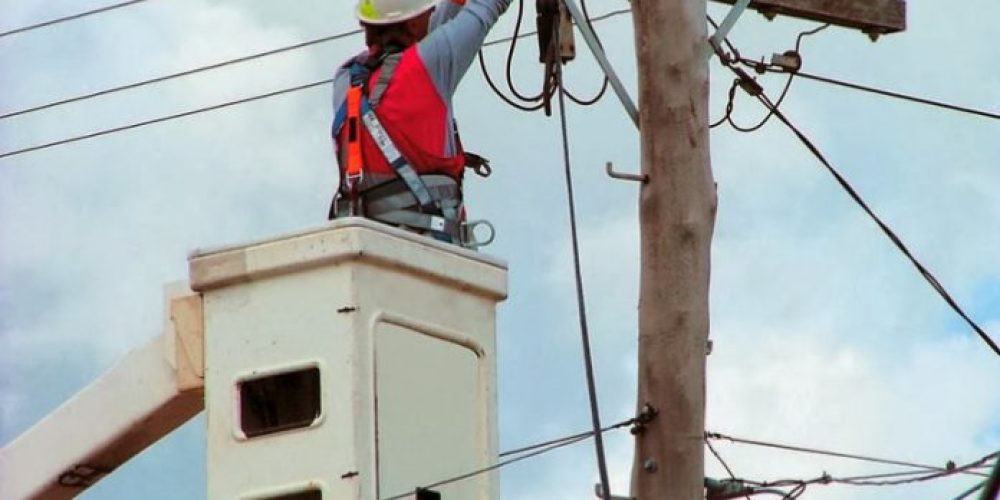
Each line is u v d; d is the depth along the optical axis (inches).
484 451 713.6
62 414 753.0
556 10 770.2
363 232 698.8
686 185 732.0
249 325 709.9
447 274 714.8
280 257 705.6
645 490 714.2
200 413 740.0
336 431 690.8
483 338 722.8
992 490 522.6
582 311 676.1
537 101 782.5
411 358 705.0
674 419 716.0
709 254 732.0
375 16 725.3
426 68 715.4
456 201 722.8
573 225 690.8
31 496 755.4
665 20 741.3
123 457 753.6
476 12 721.6
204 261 716.7
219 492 703.7
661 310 724.7
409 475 697.6
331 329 697.0
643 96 740.0
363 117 715.4
